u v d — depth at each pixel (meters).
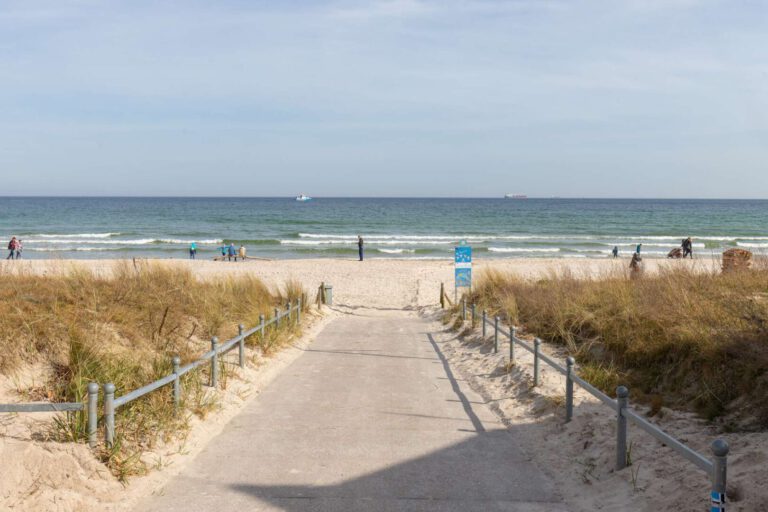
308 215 114.81
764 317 8.54
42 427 6.06
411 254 52.12
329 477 5.79
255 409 8.38
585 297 13.23
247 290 17.34
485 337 13.87
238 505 5.09
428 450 6.68
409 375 10.95
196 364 8.08
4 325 8.02
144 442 6.29
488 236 70.12
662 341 8.88
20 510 4.52
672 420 6.86
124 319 10.09
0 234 66.81
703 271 14.98
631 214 125.12
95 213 115.38
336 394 9.34
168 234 69.19
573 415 7.51
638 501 4.99
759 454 5.10
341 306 23.52
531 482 5.76
